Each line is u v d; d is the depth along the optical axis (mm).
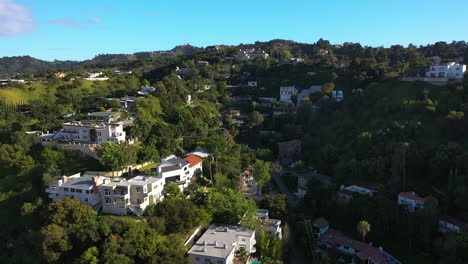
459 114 102875
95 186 75812
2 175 89688
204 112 140500
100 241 62250
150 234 62844
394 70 155250
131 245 59625
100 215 73438
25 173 88812
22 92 155875
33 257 67812
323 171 118438
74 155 92938
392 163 98000
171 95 143000
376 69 155250
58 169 88562
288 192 109938
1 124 113875
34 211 76688
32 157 93500
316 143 132125
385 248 81250
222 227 75188
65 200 70438
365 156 108938
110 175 85375
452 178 85688
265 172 102438
